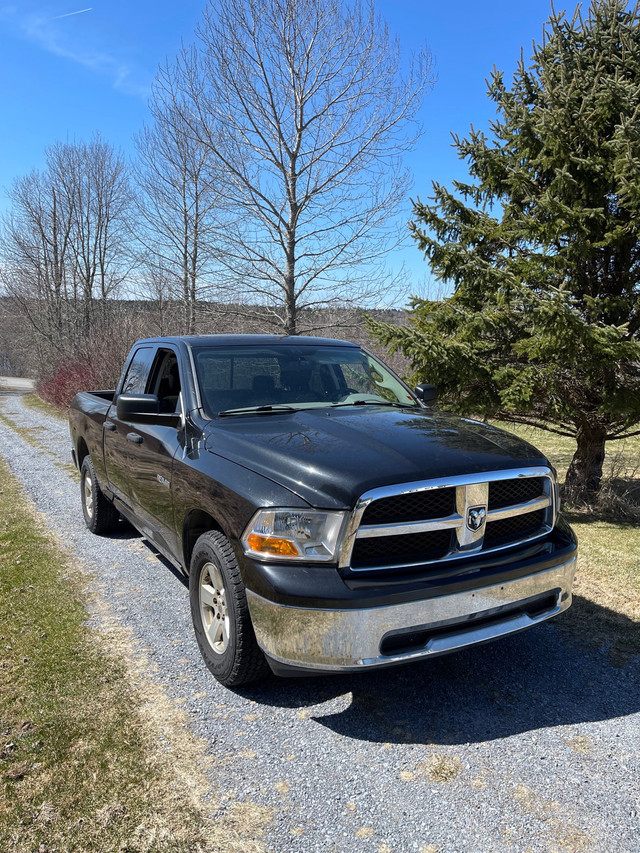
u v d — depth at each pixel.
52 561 5.41
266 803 2.49
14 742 2.85
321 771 2.68
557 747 2.86
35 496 8.08
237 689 3.35
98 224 33.31
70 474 9.72
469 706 3.21
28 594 4.64
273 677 3.49
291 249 12.97
